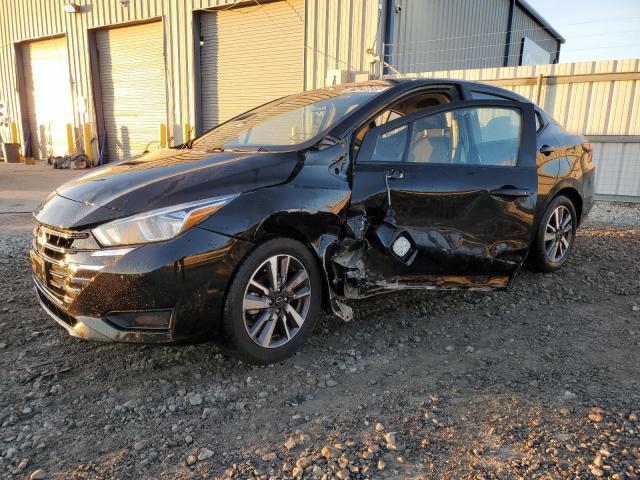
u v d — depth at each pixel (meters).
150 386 2.70
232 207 2.64
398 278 3.27
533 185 3.82
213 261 2.55
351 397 2.59
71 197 2.84
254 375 2.80
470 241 3.50
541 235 4.32
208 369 2.88
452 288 3.51
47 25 17.09
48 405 2.51
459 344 3.23
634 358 2.99
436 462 2.05
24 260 4.95
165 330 2.52
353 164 3.11
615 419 2.31
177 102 14.45
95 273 2.46
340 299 3.13
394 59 11.20
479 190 3.50
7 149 17.88
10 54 18.84
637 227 6.52
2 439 2.24
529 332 3.41
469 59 14.95
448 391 2.63
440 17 12.84
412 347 3.19
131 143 15.99
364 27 10.76
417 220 3.28
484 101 3.75
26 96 19.16
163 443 2.22
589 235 6.08
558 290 4.21
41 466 2.07
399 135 3.31
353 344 3.21
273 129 3.59
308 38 11.65
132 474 2.02
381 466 2.02
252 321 2.80
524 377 2.77
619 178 8.14
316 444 2.19
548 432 2.23
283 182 2.84
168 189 2.64
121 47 15.48
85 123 16.47
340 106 3.47
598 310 3.79
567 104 8.38
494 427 2.28
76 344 3.18
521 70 8.66
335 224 3.00
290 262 2.90
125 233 2.49
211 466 2.06
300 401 2.56
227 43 13.25
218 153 3.32
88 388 2.68
